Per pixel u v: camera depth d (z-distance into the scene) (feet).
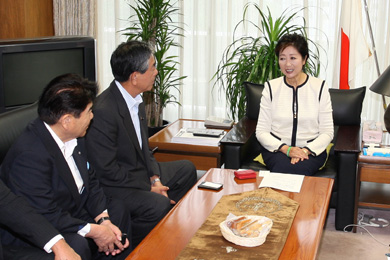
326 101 10.21
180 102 16.97
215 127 11.94
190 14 16.28
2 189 6.07
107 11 16.92
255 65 12.76
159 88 15.38
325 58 15.47
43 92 6.48
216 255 5.61
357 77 15.30
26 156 6.35
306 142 10.23
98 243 6.87
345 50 13.24
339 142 9.91
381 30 14.76
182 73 16.71
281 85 10.40
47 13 16.90
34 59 9.56
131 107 8.87
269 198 7.29
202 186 7.82
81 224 6.73
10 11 15.80
